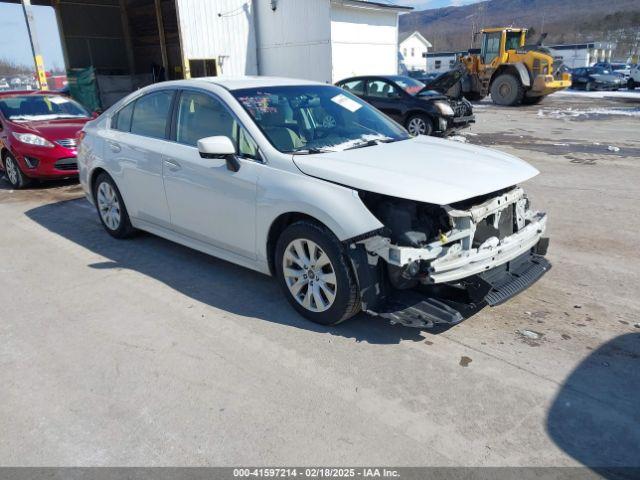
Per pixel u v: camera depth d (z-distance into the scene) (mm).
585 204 6469
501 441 2512
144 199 4895
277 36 21484
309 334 3520
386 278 3342
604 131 12930
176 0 18812
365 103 4914
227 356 3283
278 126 3984
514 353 3242
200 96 4355
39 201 7457
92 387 3002
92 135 5559
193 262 4887
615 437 2521
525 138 12031
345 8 20203
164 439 2574
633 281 4266
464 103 12547
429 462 2393
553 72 21062
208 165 4082
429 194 3113
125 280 4504
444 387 2922
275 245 3857
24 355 3352
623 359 3160
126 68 24562
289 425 2648
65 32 22172
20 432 2654
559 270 4512
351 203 3236
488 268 3354
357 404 2799
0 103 8766
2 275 4684
